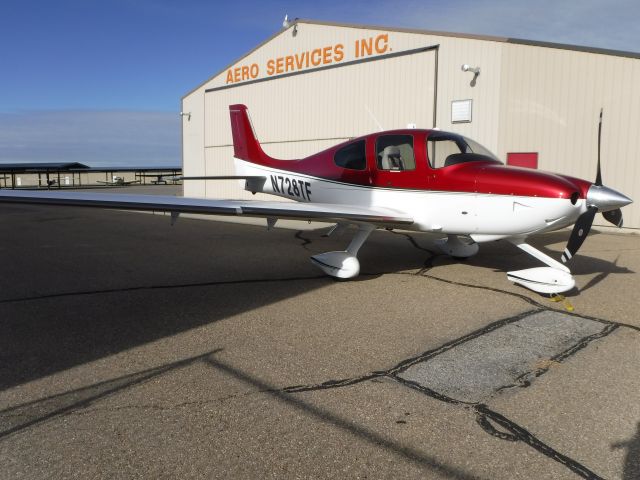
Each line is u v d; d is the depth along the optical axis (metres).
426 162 5.61
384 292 5.07
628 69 9.02
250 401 2.76
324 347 3.55
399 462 2.21
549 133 9.73
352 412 2.63
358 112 12.53
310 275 5.89
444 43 10.65
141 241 8.70
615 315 4.25
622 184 9.34
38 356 3.39
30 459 2.22
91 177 44.41
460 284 5.40
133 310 4.47
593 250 7.52
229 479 2.10
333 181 6.80
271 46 14.64
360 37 12.27
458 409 2.66
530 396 2.80
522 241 5.23
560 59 9.48
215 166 17.33
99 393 2.85
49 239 8.98
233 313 4.36
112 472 2.14
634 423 2.51
